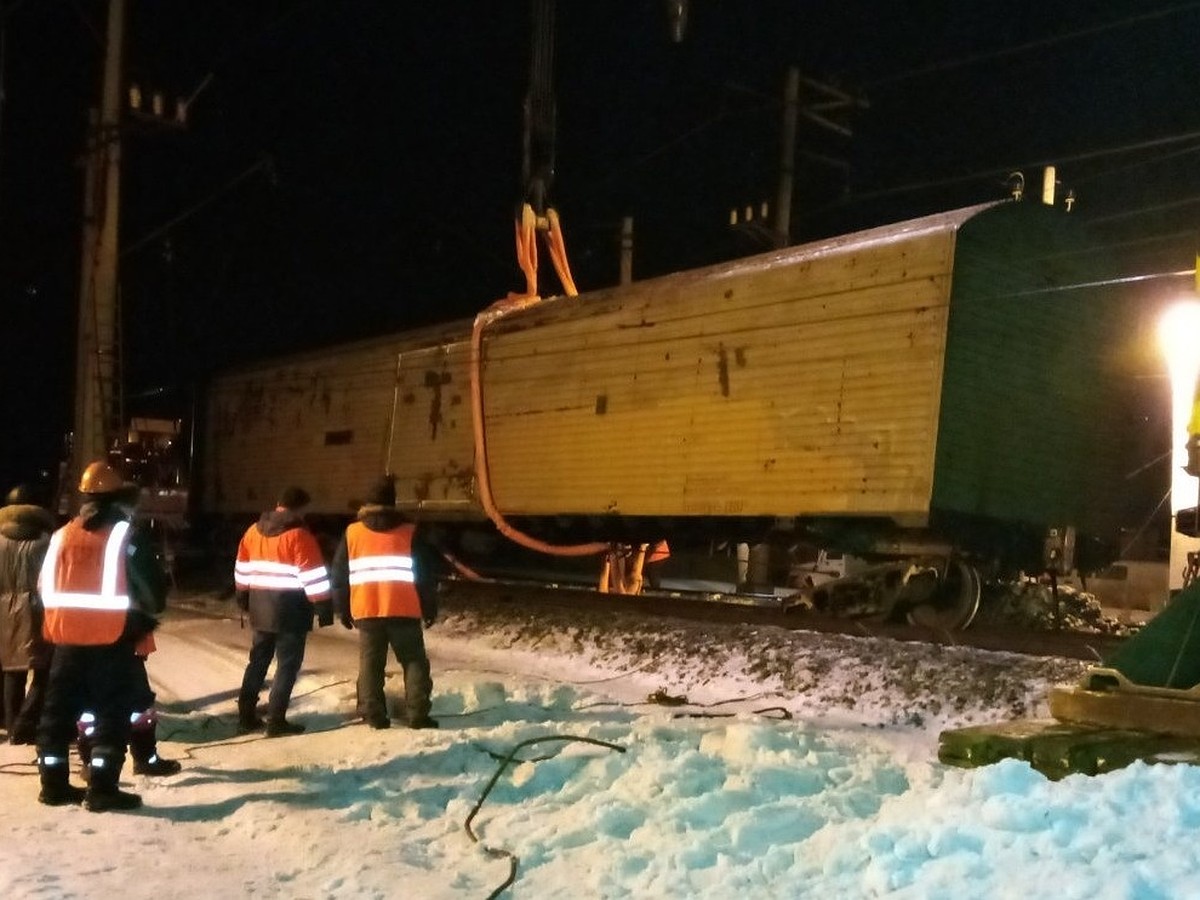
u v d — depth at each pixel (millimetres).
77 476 15711
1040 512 10812
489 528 16172
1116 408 11641
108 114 15852
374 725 7047
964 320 10141
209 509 21484
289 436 19234
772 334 11438
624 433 12883
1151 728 5348
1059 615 11438
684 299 12422
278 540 7207
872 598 11062
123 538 5445
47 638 5438
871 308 10586
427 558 7281
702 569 25062
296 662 7215
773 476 11227
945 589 10617
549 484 13797
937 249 10188
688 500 12023
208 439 21859
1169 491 11875
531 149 15188
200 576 19344
